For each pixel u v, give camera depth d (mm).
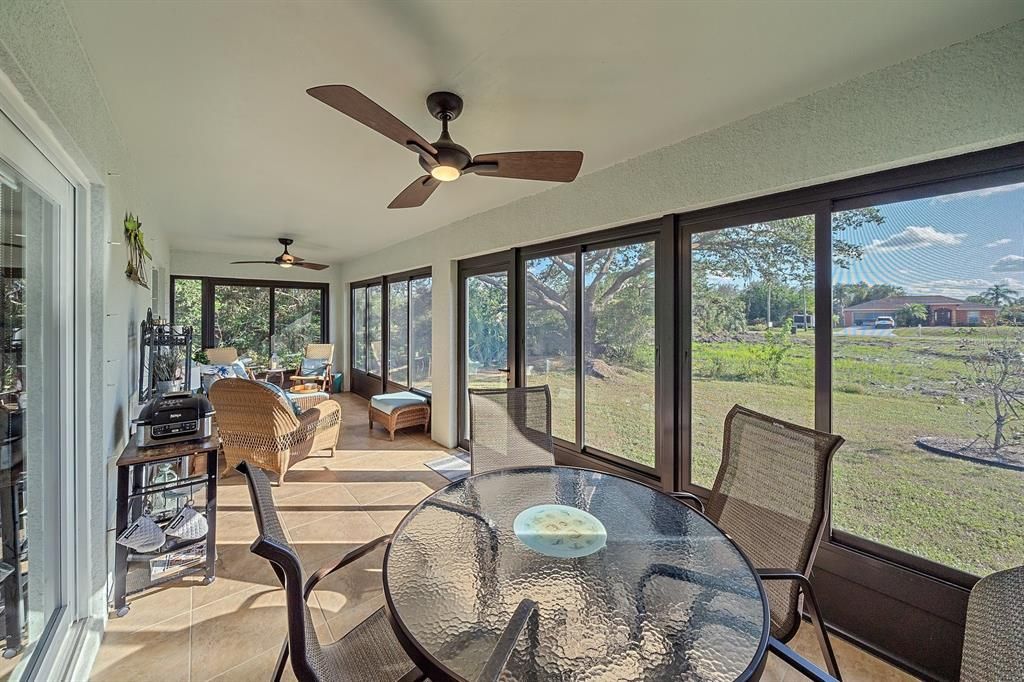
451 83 1770
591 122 2135
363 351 7176
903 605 1705
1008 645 785
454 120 2084
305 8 1343
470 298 4344
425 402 4984
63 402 1562
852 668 1690
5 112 1163
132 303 2740
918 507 1715
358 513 2971
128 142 2365
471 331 4332
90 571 1658
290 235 5152
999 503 1543
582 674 925
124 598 1905
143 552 1964
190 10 1346
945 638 1609
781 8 1351
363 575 2252
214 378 4902
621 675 923
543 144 2393
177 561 2268
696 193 2297
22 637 1354
